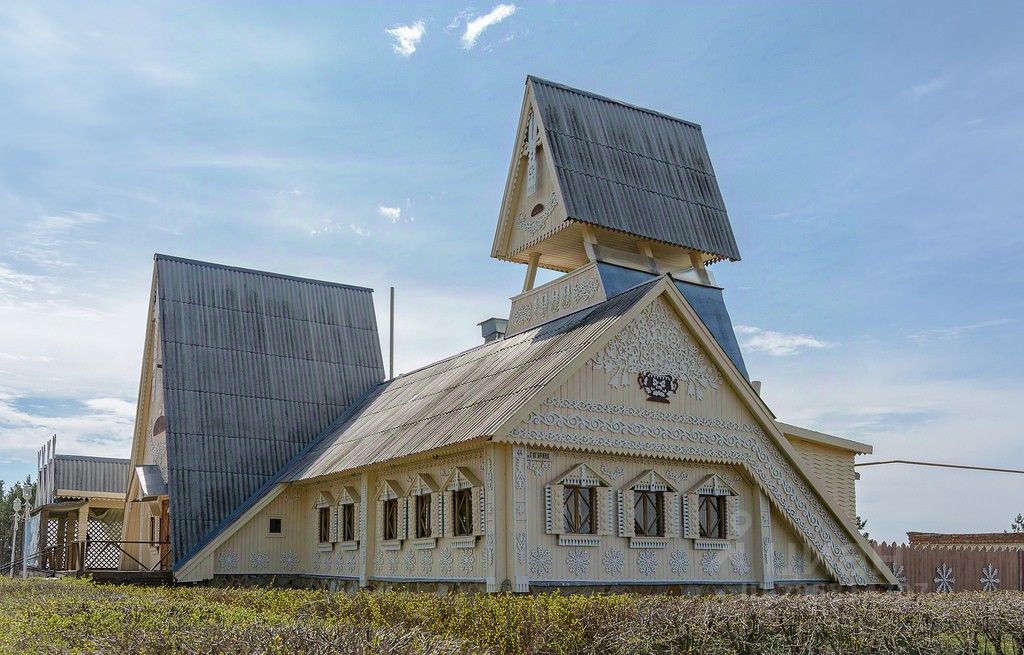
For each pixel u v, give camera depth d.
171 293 38.38
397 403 32.97
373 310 43.38
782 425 29.00
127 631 11.94
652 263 32.59
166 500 36.19
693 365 25.92
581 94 34.06
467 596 18.56
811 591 26.52
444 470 25.06
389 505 28.19
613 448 23.78
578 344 24.19
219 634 11.35
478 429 22.61
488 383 26.31
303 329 40.72
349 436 33.22
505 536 22.39
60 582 24.03
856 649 15.73
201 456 34.94
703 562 25.23
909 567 32.41
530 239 33.25
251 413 37.06
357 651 10.51
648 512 24.81
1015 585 29.44
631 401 24.42
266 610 17.55
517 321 33.31
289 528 33.75
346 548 30.34
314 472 31.66
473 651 12.26
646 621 15.20
